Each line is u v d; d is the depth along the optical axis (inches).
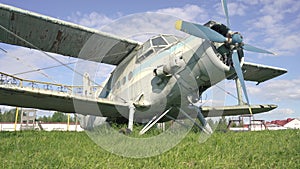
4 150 146.4
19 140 184.7
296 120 1201.4
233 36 226.1
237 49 232.1
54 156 125.6
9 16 268.7
